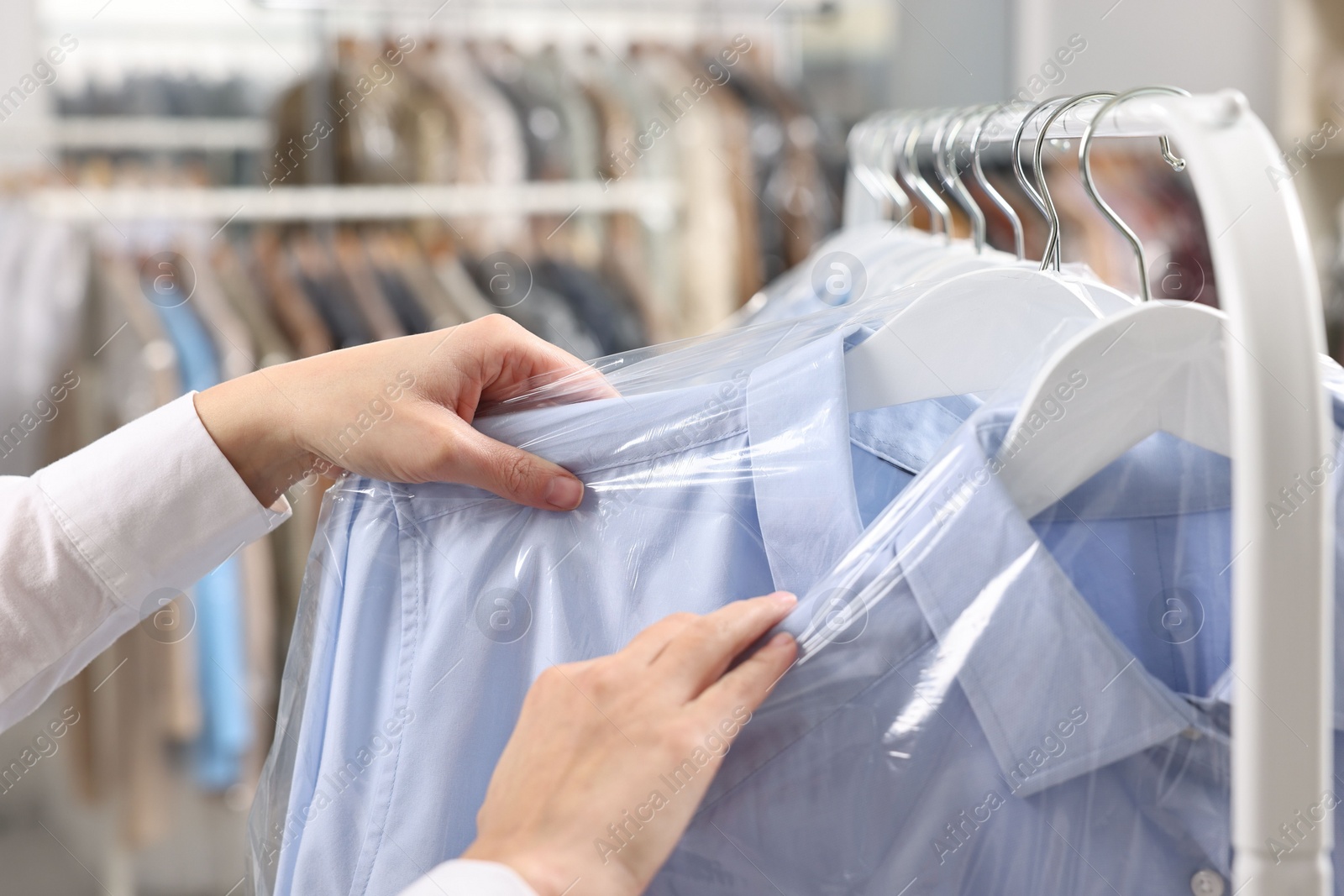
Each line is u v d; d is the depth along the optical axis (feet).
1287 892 1.13
